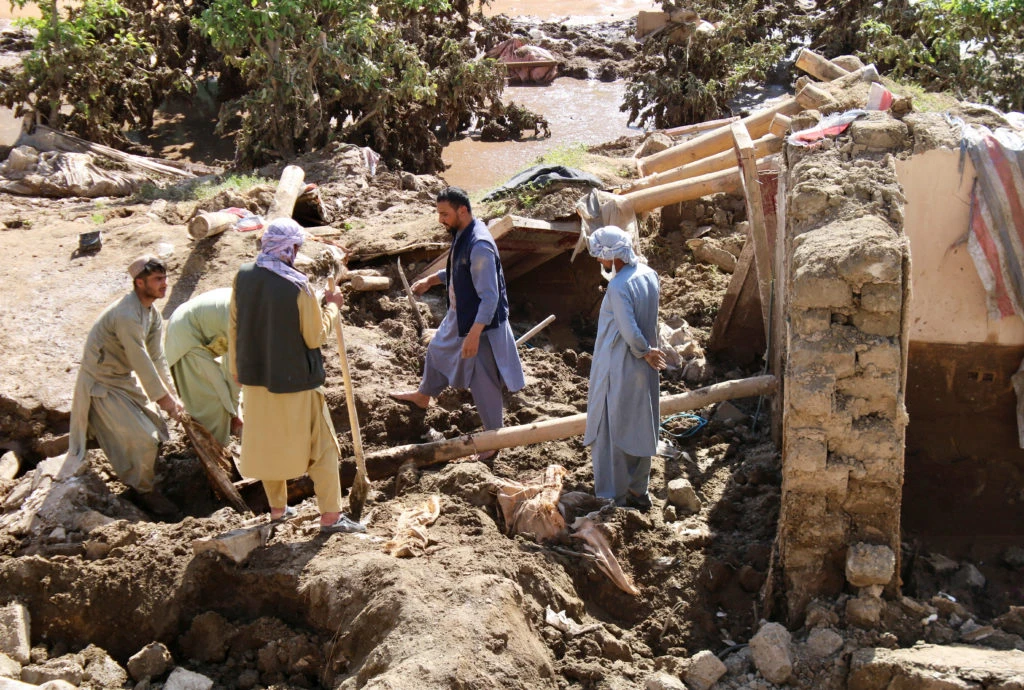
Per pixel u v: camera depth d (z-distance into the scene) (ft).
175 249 30.53
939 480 23.32
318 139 50.93
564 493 21.54
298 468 18.29
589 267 31.58
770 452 23.76
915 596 19.51
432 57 59.67
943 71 51.37
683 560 19.86
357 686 15.51
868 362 17.30
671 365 28.09
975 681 15.93
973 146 20.97
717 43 60.54
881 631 17.52
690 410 24.26
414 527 18.88
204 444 20.89
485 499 20.31
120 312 20.29
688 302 31.45
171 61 61.52
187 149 57.62
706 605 19.19
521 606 17.01
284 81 48.96
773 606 18.56
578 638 17.35
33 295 28.73
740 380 23.54
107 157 50.01
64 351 26.08
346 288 29.48
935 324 22.09
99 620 18.16
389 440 23.53
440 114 57.62
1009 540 22.71
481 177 53.06
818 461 17.52
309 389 17.83
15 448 23.70
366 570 17.26
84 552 18.99
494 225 28.73
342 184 41.60
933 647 17.11
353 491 20.36
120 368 21.01
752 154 25.41
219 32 48.42
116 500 20.97
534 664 15.99
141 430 20.97
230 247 30.17
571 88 69.15
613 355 20.42
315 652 17.12
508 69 70.18
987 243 21.15
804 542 18.12
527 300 31.81
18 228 36.50
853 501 17.87
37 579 18.57
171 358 21.81
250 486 21.29
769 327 25.04
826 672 16.83
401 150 52.95
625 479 20.92
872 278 17.19
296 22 49.34
